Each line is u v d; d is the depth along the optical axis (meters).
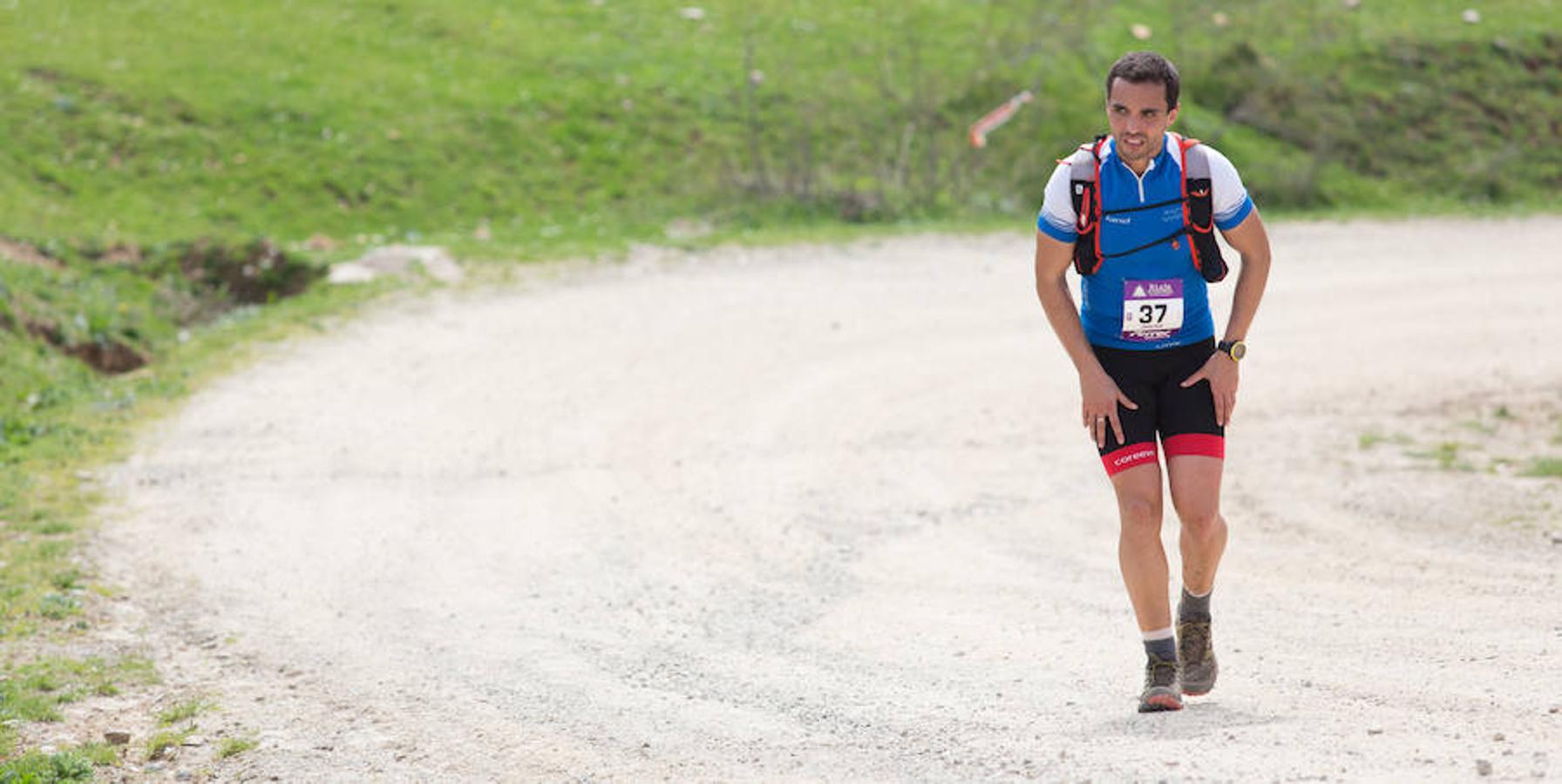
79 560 34.34
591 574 33.84
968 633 28.00
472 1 98.88
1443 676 22.80
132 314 60.28
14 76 80.06
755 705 23.97
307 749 22.98
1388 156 96.38
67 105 78.56
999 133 91.62
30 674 26.66
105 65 83.31
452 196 80.19
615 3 101.25
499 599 32.00
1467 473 40.28
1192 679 21.14
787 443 46.44
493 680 26.31
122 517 38.25
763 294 67.06
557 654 27.84
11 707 24.72
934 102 90.88
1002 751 20.11
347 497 40.72
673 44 97.12
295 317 60.91
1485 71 105.00
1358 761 17.97
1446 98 101.88
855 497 40.28
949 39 101.19
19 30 85.69
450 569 34.47
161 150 77.81
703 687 25.20
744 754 21.48
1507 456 42.38
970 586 31.86
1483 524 35.09
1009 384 53.41
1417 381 52.69
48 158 74.69
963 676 24.88
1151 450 19.92
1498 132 99.81
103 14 89.62
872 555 34.91
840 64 97.06
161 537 36.75
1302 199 90.06
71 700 25.53
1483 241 79.62
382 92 86.75
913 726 22.02
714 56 96.25
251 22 91.75
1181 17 103.62
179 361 55.69
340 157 80.50
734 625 29.47
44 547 35.12
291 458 44.38
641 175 84.94
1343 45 105.31
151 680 26.77
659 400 51.59
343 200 77.88
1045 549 34.88
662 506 39.78
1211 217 18.88
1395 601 28.91
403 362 55.97
